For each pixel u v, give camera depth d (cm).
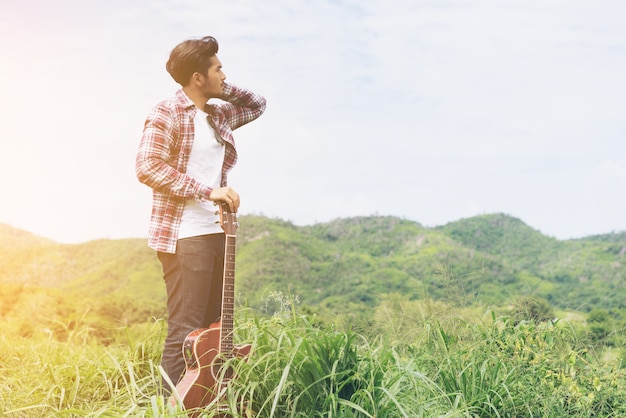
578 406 338
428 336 351
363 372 292
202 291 316
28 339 420
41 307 2652
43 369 363
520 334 364
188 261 314
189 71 329
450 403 311
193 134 323
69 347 393
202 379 287
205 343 292
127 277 3462
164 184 310
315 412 280
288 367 272
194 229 316
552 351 359
